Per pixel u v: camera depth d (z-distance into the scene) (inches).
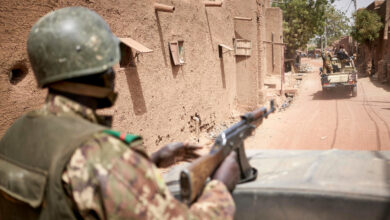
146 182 33.9
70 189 33.8
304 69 1411.2
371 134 349.7
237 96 574.2
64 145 34.7
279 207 52.8
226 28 502.0
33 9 170.2
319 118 466.3
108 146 34.1
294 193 51.1
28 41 40.5
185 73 352.8
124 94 243.3
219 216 38.9
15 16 160.7
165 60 309.4
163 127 303.3
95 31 40.3
